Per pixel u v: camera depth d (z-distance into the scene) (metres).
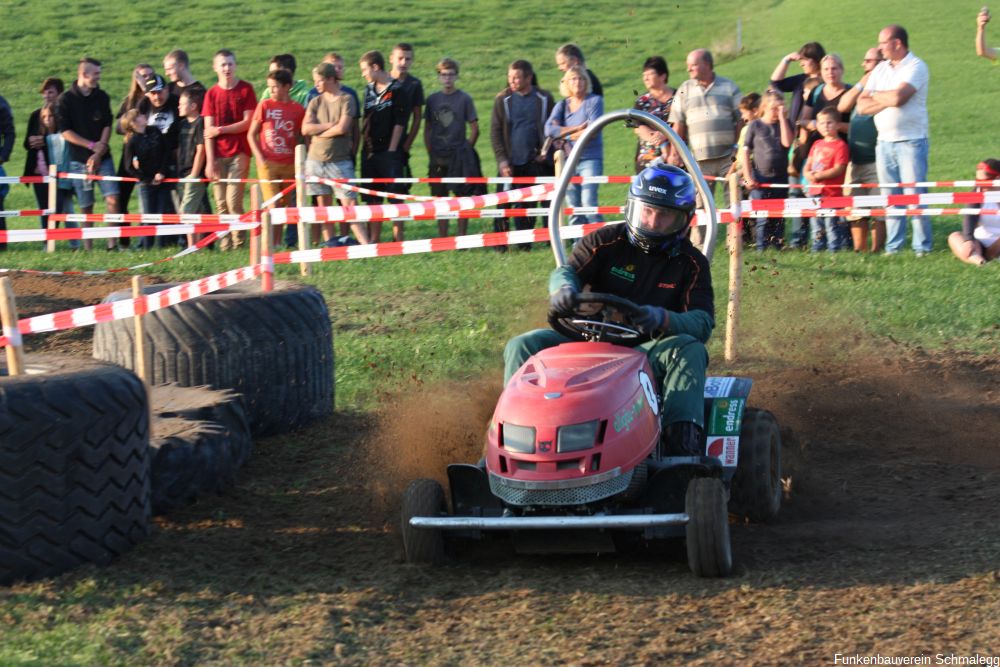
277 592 5.38
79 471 5.60
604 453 5.40
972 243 14.08
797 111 15.94
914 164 14.33
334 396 8.95
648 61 15.15
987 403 8.88
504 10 50.69
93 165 17.48
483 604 5.20
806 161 15.46
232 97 16.02
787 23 47.81
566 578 5.53
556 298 5.98
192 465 6.77
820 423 8.48
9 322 6.04
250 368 8.05
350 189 14.90
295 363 8.29
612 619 4.96
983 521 6.22
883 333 11.02
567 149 15.13
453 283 13.66
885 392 9.21
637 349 6.17
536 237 10.91
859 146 15.07
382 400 9.12
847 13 48.06
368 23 47.16
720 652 4.59
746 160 15.51
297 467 7.61
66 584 5.47
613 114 6.86
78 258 15.88
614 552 5.89
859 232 15.15
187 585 5.48
